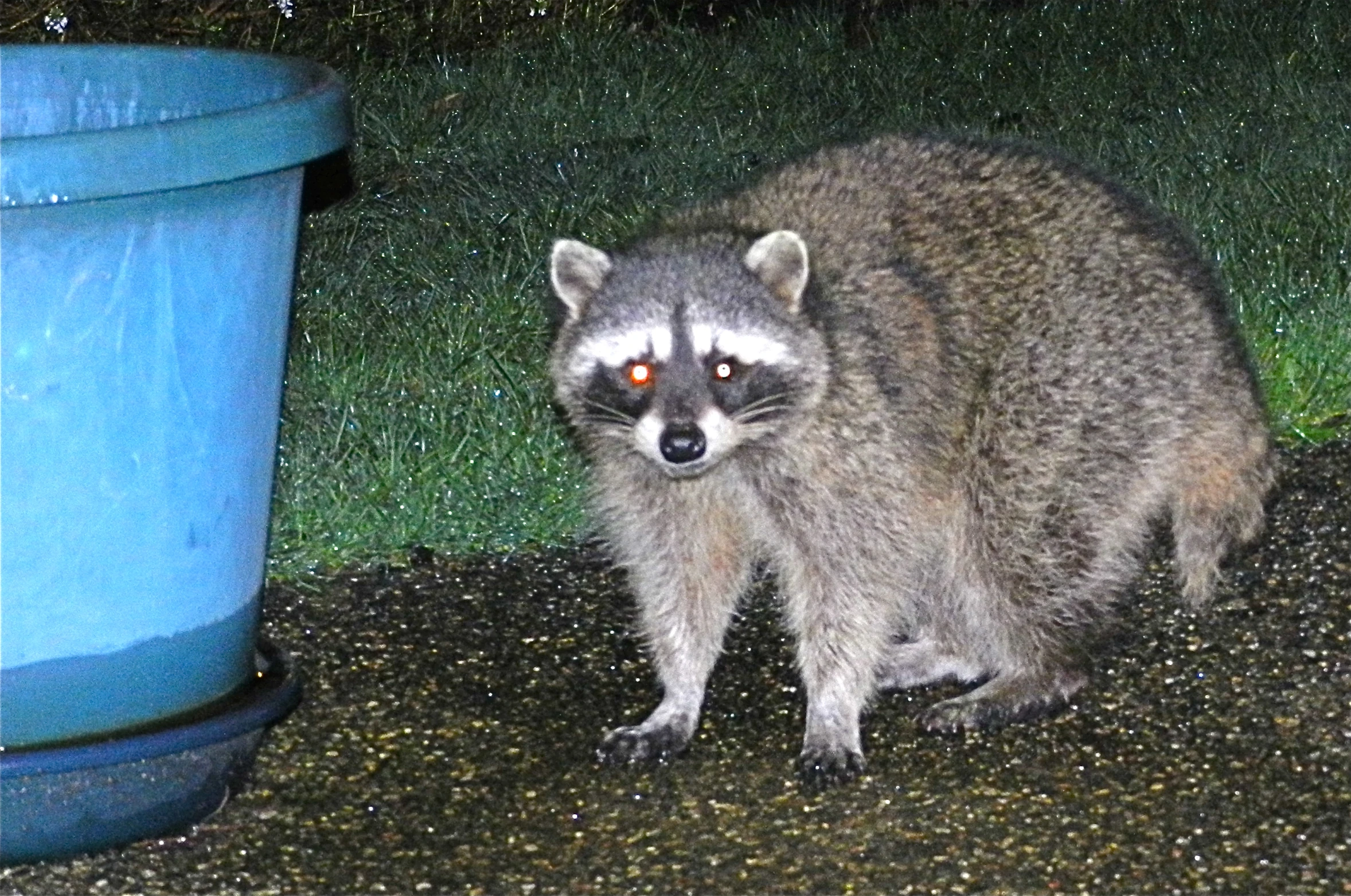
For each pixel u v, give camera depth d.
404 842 5.54
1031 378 6.34
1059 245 6.46
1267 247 10.65
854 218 6.48
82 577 5.04
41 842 5.30
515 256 10.97
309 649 6.91
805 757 6.00
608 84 14.16
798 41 15.45
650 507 6.36
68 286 4.78
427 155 12.57
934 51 15.09
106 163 4.70
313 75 5.65
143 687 5.29
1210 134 12.91
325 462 8.37
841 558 6.21
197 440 5.18
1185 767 5.86
